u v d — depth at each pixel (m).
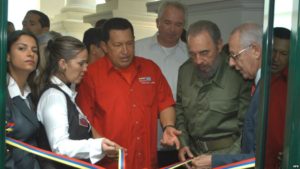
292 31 1.46
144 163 2.53
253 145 2.04
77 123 2.16
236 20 3.72
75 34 5.66
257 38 2.08
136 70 2.56
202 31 2.36
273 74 1.52
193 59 2.42
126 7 5.02
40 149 2.04
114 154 2.16
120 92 2.50
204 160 2.14
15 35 2.11
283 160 1.49
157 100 2.63
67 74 2.21
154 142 2.60
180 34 3.23
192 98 2.51
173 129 2.50
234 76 2.43
